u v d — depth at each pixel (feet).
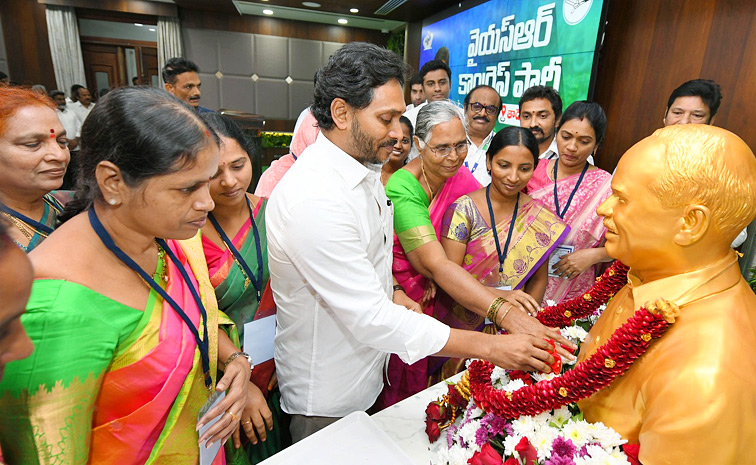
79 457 1.96
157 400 2.21
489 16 13.74
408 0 18.30
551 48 10.69
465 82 15.62
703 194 1.85
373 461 2.64
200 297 2.65
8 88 3.22
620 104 9.62
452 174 4.55
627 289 2.44
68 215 2.22
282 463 2.60
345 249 2.89
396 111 2.92
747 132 7.25
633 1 9.11
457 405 2.93
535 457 2.18
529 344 2.70
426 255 4.09
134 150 1.80
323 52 28.19
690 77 8.09
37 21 22.76
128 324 2.08
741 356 1.78
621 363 2.06
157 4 23.79
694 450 1.74
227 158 3.40
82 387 1.86
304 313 3.32
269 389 4.12
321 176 3.00
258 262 3.81
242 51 26.71
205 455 2.60
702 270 2.01
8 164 3.06
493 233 4.49
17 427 1.81
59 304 1.79
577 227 5.56
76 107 18.34
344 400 3.59
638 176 1.98
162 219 2.00
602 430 2.12
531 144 4.12
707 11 7.72
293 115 28.66
